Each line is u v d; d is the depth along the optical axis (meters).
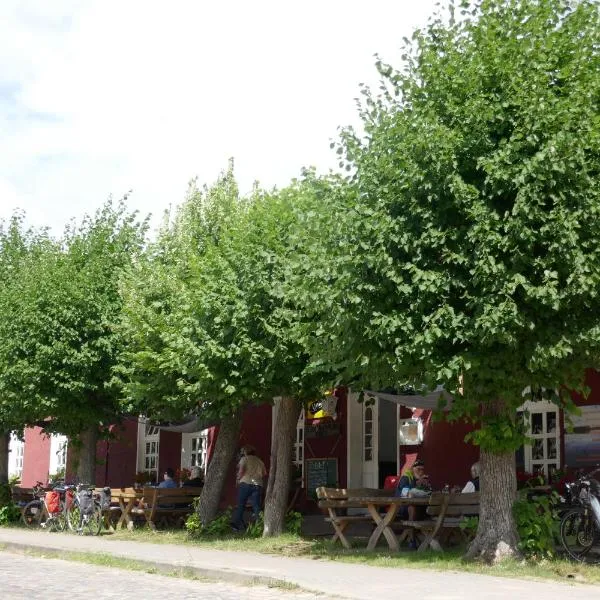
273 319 15.20
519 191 10.39
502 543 11.96
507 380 11.21
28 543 16.75
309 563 12.91
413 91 11.79
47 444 35.28
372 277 11.44
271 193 17.08
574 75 11.16
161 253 19.98
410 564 12.34
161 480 27.91
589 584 10.48
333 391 21.56
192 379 17.11
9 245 25.94
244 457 18.70
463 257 10.81
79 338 20.42
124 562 13.76
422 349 10.88
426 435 19.80
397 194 11.43
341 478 21.83
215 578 12.04
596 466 16.12
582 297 10.49
